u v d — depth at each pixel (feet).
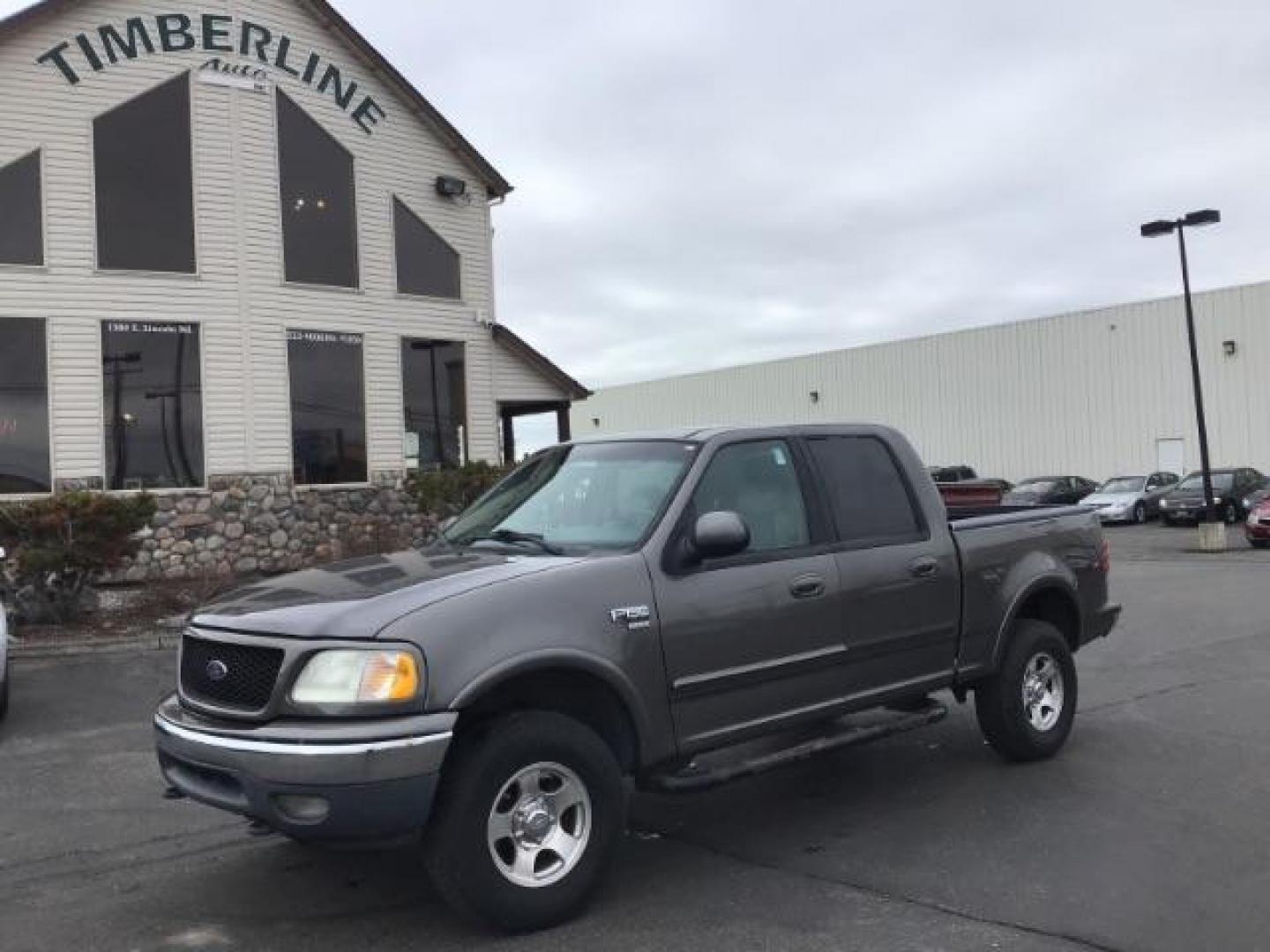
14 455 48.91
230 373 53.67
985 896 15.24
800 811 19.49
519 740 14.07
